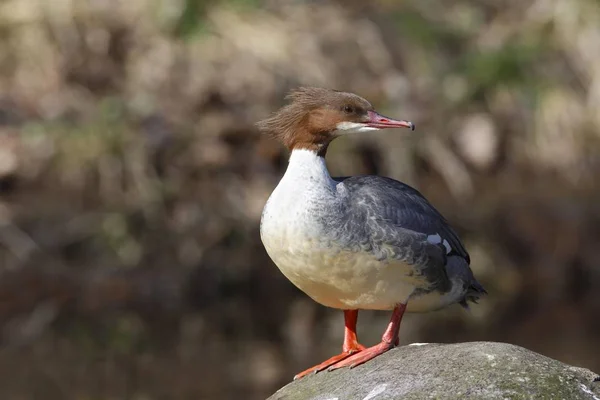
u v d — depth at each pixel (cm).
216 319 1220
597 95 1564
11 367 1060
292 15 1527
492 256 1374
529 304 1305
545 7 1630
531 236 1407
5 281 1230
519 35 1598
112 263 1277
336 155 1391
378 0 1580
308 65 1464
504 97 1527
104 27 1473
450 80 1518
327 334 1173
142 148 1359
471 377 608
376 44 1518
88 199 1326
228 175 1356
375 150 1417
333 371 704
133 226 1307
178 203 1332
